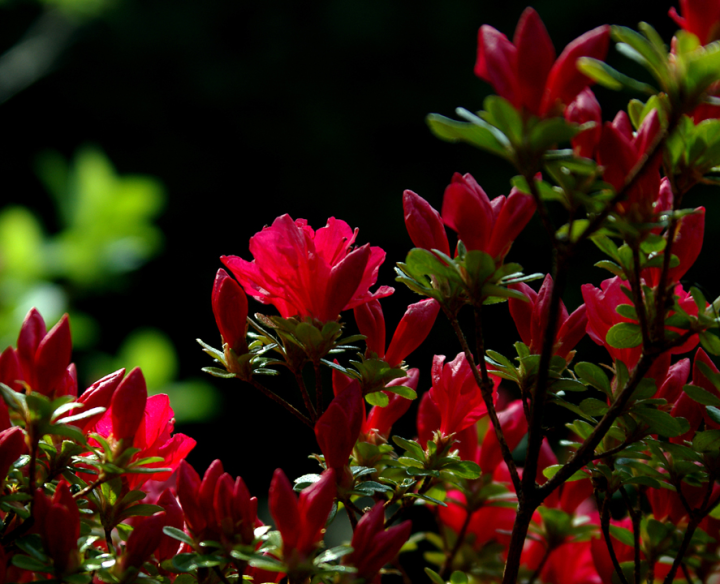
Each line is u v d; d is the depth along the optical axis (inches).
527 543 45.8
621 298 41.6
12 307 71.7
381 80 189.5
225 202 205.3
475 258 40.3
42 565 40.2
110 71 207.6
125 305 194.5
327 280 41.7
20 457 41.4
